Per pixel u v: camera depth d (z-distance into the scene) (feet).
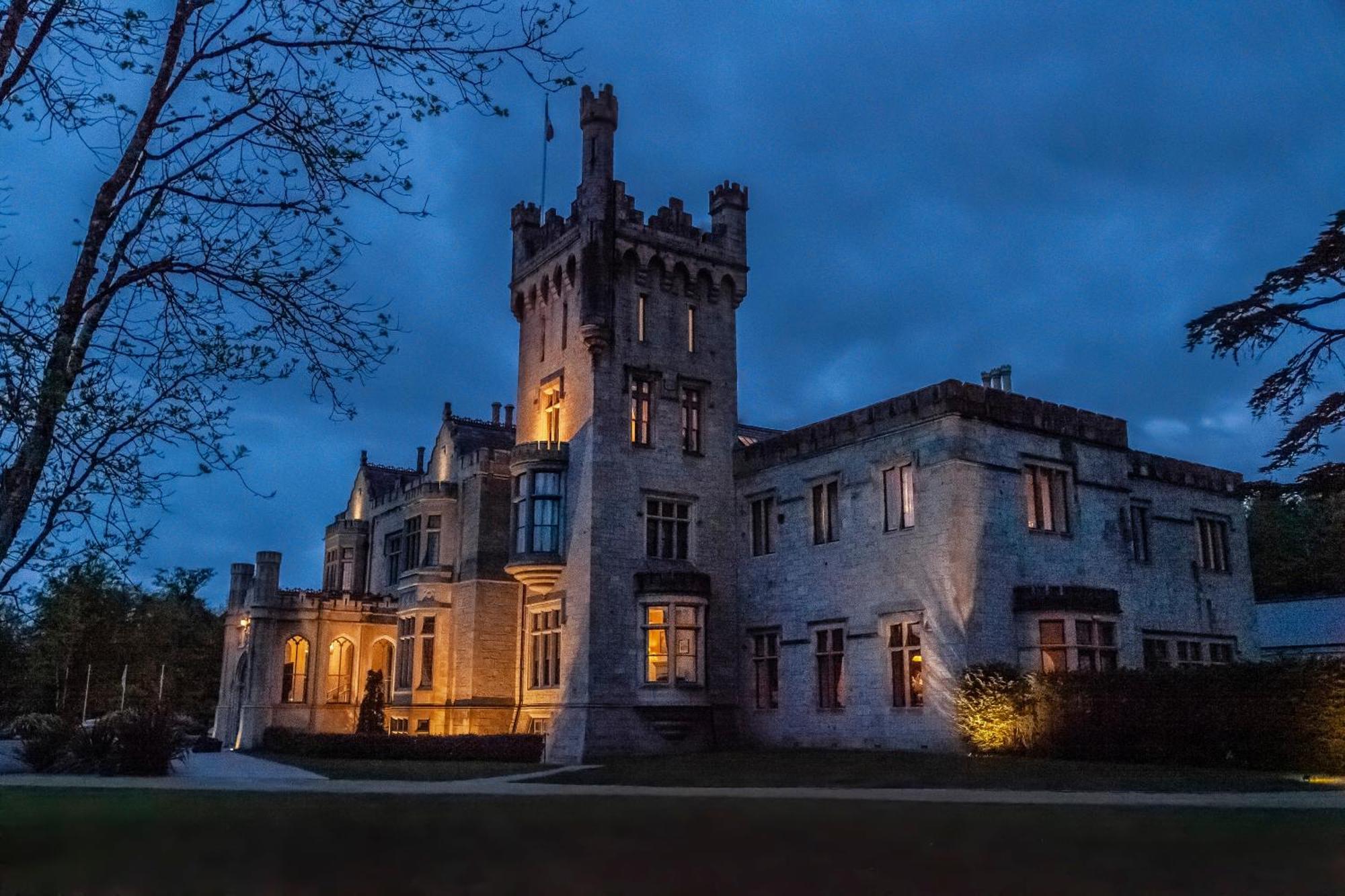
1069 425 112.88
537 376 136.98
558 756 117.91
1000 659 99.76
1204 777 71.51
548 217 139.44
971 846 42.55
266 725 155.02
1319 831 44.68
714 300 137.08
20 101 40.09
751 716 124.16
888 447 110.01
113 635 216.95
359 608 165.99
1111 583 112.68
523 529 127.13
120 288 42.80
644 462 126.00
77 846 41.60
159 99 41.42
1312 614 149.28
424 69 42.16
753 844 43.39
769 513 127.24
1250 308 99.96
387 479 194.39
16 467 37.09
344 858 39.86
